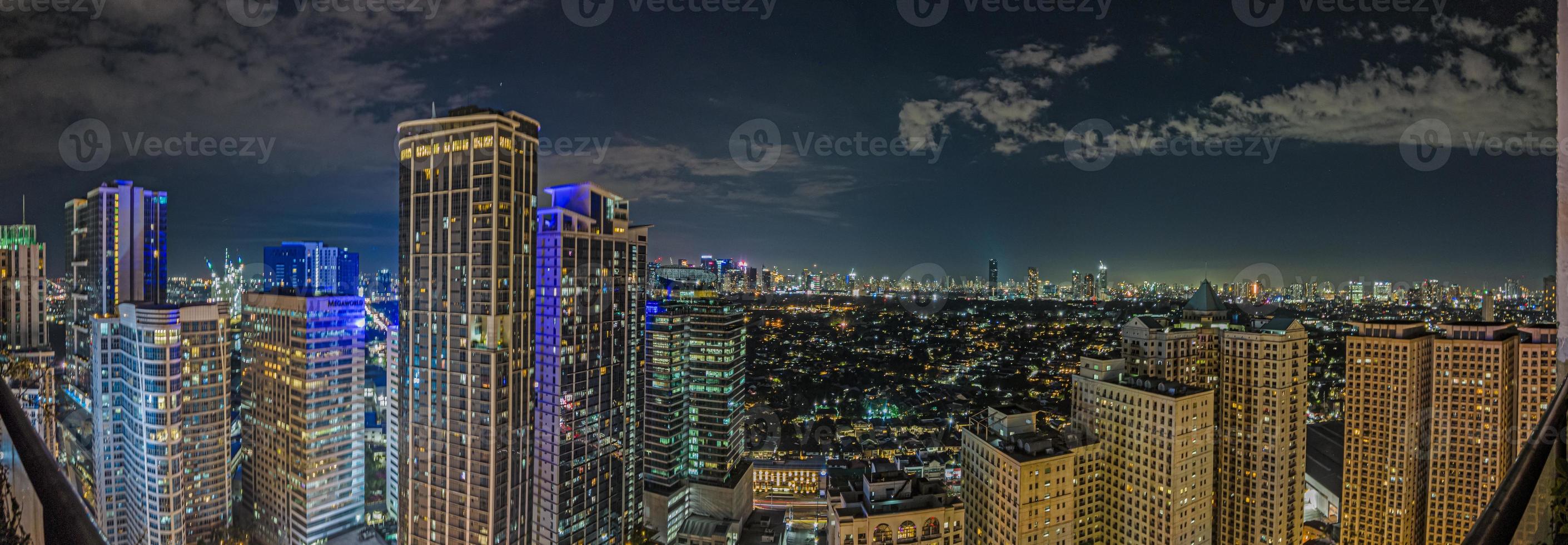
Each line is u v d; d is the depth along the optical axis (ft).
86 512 63.16
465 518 596.29
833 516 507.71
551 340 626.64
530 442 627.87
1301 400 607.78
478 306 586.86
